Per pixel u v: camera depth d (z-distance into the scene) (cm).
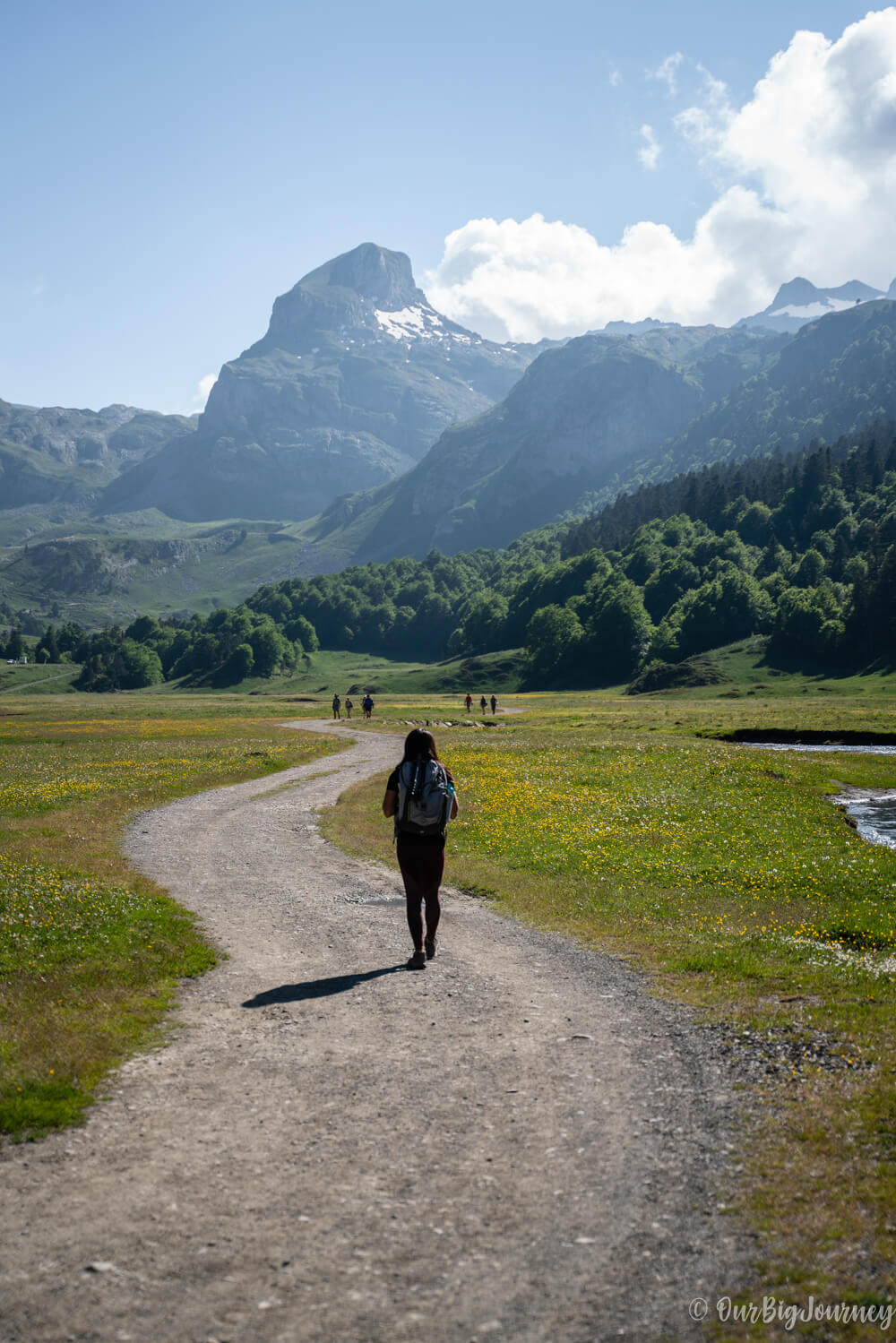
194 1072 870
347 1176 657
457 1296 514
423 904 1717
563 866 2048
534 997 1116
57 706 14050
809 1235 564
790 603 17762
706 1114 753
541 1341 473
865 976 1165
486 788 3384
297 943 1423
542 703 13875
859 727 6956
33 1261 553
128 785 3694
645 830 2539
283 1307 505
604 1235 574
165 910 1579
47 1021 988
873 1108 738
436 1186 641
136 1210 612
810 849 2319
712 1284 520
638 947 1369
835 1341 464
